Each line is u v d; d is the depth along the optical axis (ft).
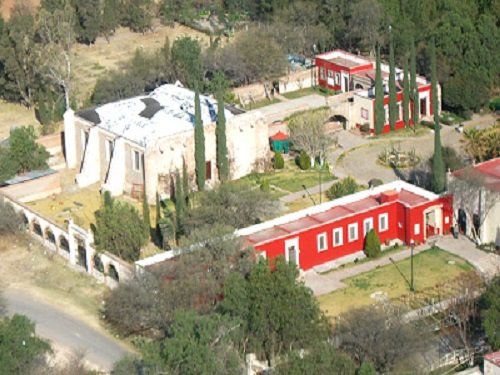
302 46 626.23
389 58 575.79
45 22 568.00
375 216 404.98
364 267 393.09
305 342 317.42
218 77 561.43
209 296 344.28
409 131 525.34
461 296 341.41
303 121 489.26
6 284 390.42
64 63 571.28
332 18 631.15
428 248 404.36
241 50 578.25
